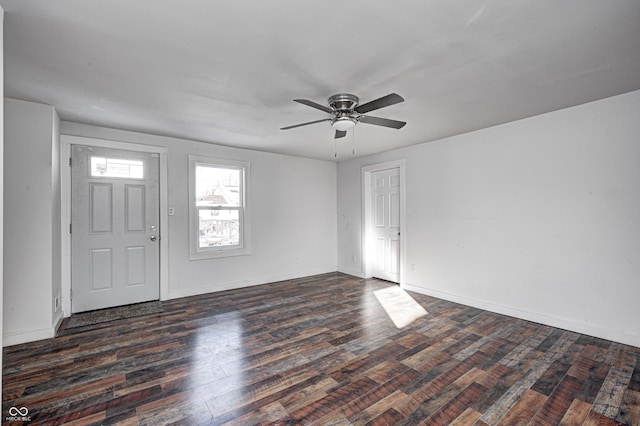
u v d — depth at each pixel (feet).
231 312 11.93
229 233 15.58
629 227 8.84
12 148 9.05
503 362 7.98
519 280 11.18
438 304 12.91
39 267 9.41
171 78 7.72
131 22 5.50
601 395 6.57
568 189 9.95
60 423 5.74
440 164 13.76
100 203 12.07
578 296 9.80
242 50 6.45
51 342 9.22
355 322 10.87
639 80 7.95
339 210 19.79
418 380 7.18
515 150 11.20
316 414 5.99
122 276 12.57
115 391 6.75
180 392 6.71
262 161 16.63
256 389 6.82
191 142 14.21
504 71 7.40
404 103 9.40
